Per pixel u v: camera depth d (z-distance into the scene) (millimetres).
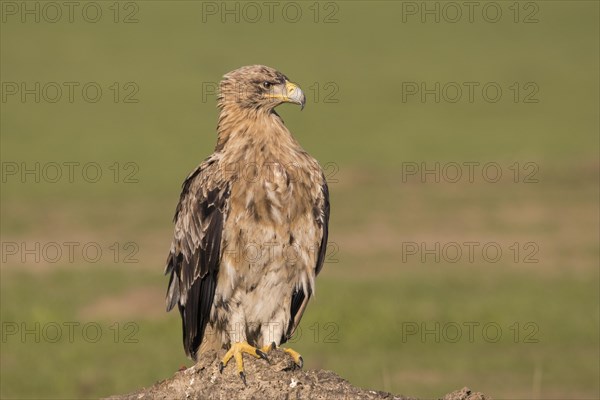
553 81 58344
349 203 34688
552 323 21250
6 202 35625
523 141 45250
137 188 38000
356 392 8297
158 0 78438
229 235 9305
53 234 31281
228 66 62844
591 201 33938
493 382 17547
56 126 49562
